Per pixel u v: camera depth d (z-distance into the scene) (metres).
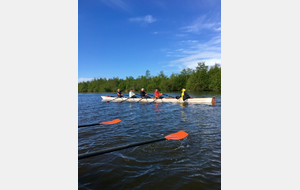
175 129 5.69
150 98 16.17
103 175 2.91
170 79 53.94
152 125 6.35
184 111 9.72
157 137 4.88
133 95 18.30
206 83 45.97
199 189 2.48
